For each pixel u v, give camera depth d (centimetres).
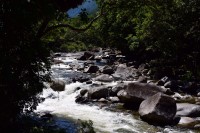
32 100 1274
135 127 1391
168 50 2681
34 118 1437
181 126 1391
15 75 1082
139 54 3891
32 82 1166
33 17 1005
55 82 2127
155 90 1800
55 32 1566
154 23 2636
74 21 1500
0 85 1062
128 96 1728
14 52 1077
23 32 1068
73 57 4778
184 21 2561
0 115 1109
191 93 2044
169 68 2727
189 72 2584
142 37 2900
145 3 1669
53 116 1545
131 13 1727
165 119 1422
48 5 1038
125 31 4081
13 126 1191
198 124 1390
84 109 1706
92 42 4850
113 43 4488
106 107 1734
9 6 959
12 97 1109
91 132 1203
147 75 2831
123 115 1577
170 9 2455
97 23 2956
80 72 3066
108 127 1392
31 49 1084
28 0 1002
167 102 1480
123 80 2556
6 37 1034
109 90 1977
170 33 2600
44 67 1218
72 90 2133
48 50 1235
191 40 2583
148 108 1501
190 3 2511
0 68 1039
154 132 1320
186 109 1538
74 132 1279
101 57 4575
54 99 1934
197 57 2586
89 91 1948
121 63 3875
